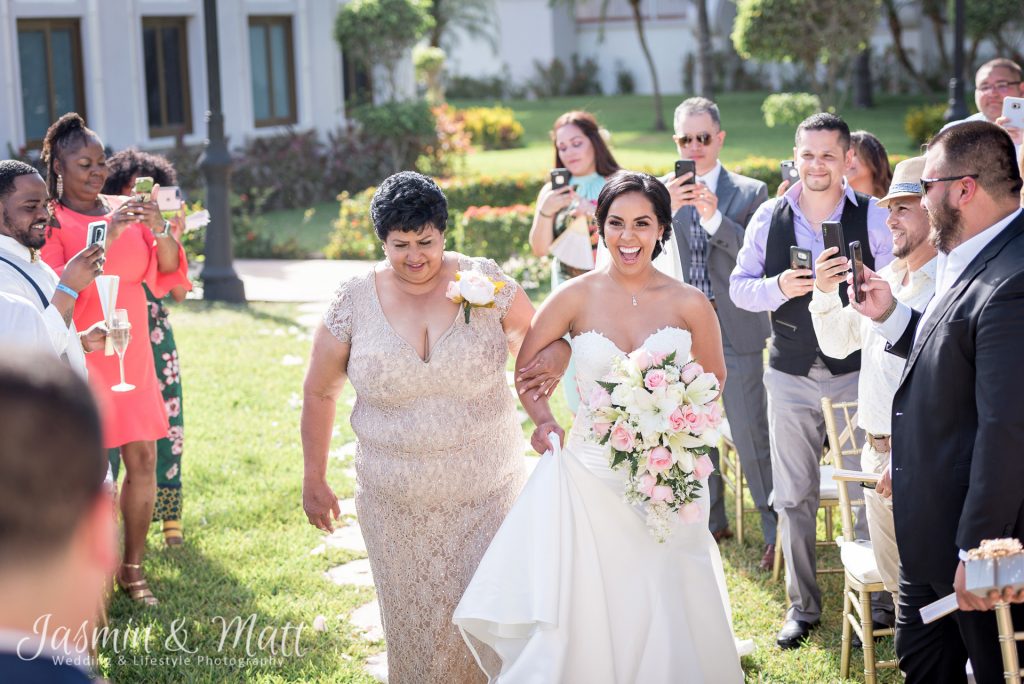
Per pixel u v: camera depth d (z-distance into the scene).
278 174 19.05
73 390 1.22
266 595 4.88
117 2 16.36
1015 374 2.82
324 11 20.14
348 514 5.86
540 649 3.30
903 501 3.18
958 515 3.05
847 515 4.23
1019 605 2.99
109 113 16.41
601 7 42.12
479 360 3.59
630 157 24.03
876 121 30.33
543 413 3.66
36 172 3.72
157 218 4.71
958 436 3.04
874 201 4.71
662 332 3.61
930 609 3.04
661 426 3.34
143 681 4.14
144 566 5.16
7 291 3.51
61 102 16.06
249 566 5.18
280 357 9.18
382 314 3.60
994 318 2.87
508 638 3.46
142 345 4.71
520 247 12.38
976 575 2.73
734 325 5.25
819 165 4.59
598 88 45.09
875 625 4.50
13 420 1.17
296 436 7.13
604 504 3.49
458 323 3.60
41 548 1.17
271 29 19.38
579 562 3.40
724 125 30.67
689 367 3.43
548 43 44.41
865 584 3.93
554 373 3.72
